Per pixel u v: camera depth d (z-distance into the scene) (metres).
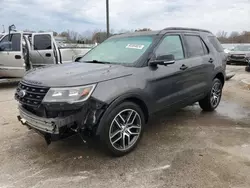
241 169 2.78
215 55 4.90
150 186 2.49
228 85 8.55
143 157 3.09
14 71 7.88
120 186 2.49
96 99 2.70
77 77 2.75
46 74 2.97
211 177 2.63
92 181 2.58
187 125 4.27
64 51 8.78
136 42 3.75
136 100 3.20
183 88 3.98
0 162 2.96
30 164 2.93
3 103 5.84
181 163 2.93
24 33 7.92
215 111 5.18
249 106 5.64
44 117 2.70
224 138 3.68
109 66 3.25
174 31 4.03
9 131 3.96
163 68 3.54
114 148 3.00
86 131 2.75
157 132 3.94
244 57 15.35
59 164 2.93
